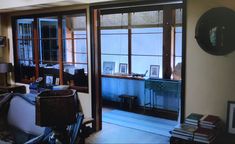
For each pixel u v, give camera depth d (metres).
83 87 5.05
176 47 5.98
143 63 6.75
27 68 6.25
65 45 5.49
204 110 3.48
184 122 3.48
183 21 3.51
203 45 3.37
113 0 4.21
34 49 5.97
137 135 4.76
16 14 6.09
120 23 6.96
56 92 2.03
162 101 6.20
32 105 3.93
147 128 5.13
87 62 4.90
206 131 3.09
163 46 6.05
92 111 4.90
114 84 6.94
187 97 3.60
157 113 6.17
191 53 3.50
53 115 1.84
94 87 4.86
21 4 5.00
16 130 4.00
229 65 3.26
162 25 6.18
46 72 5.83
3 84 6.39
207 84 3.43
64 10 5.08
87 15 4.75
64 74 5.45
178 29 5.91
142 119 5.72
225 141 3.08
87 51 4.87
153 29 6.48
